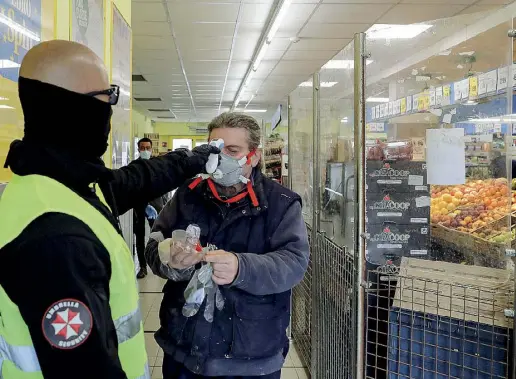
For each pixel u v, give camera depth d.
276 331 1.43
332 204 2.22
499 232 1.72
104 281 0.77
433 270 1.71
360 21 6.11
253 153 1.50
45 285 0.69
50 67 0.80
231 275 1.27
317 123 2.56
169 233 1.54
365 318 1.73
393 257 1.98
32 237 0.71
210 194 1.49
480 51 1.78
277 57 8.26
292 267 1.40
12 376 0.75
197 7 5.60
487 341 1.52
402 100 2.12
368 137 2.20
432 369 1.60
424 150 2.09
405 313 1.63
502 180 1.86
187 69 9.43
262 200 1.49
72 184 0.82
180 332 1.43
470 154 1.94
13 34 1.29
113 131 2.64
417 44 1.80
